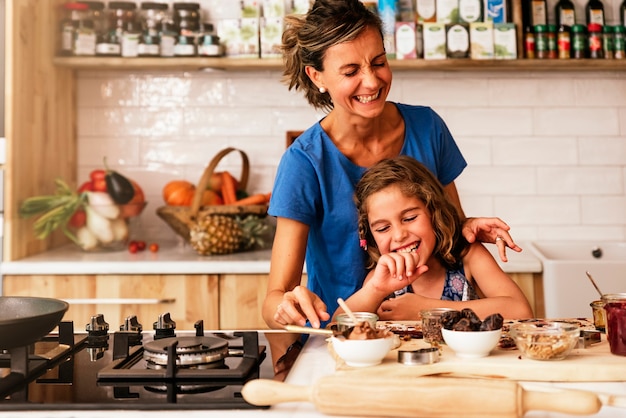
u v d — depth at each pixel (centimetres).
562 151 311
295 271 165
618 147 311
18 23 267
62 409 94
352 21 150
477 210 313
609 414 90
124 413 93
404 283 140
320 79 163
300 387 93
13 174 265
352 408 90
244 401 96
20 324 107
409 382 90
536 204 312
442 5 291
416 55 288
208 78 317
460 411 87
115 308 260
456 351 113
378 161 176
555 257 302
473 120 311
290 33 164
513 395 86
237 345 130
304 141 172
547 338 108
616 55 291
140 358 121
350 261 175
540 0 296
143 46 292
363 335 109
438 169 189
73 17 298
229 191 298
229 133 317
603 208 312
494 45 288
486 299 164
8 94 263
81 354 129
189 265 258
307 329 117
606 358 111
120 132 318
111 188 286
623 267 246
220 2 313
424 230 164
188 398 98
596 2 303
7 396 101
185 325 259
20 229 271
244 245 288
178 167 318
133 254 283
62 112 305
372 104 156
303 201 166
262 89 316
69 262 260
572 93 310
